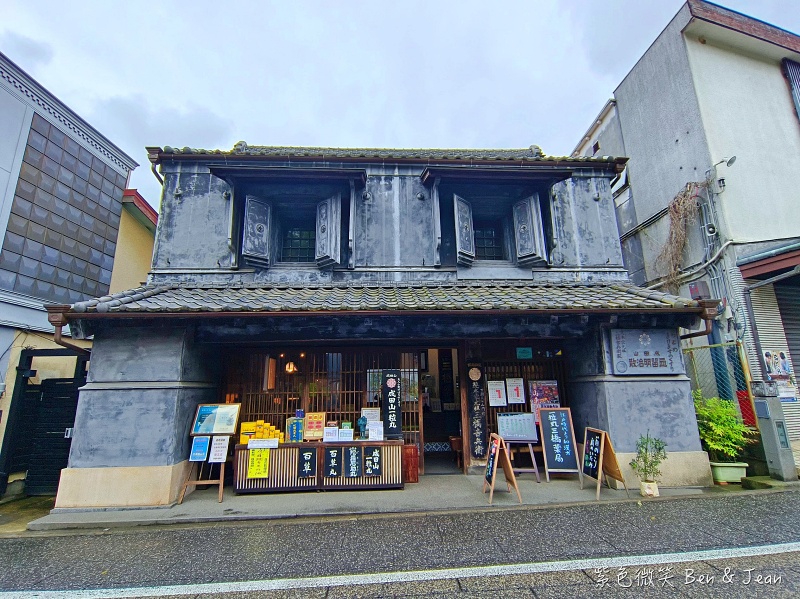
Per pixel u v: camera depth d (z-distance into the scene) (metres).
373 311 6.50
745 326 8.34
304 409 7.68
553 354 8.44
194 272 8.29
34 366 8.88
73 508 5.91
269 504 6.17
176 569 4.23
